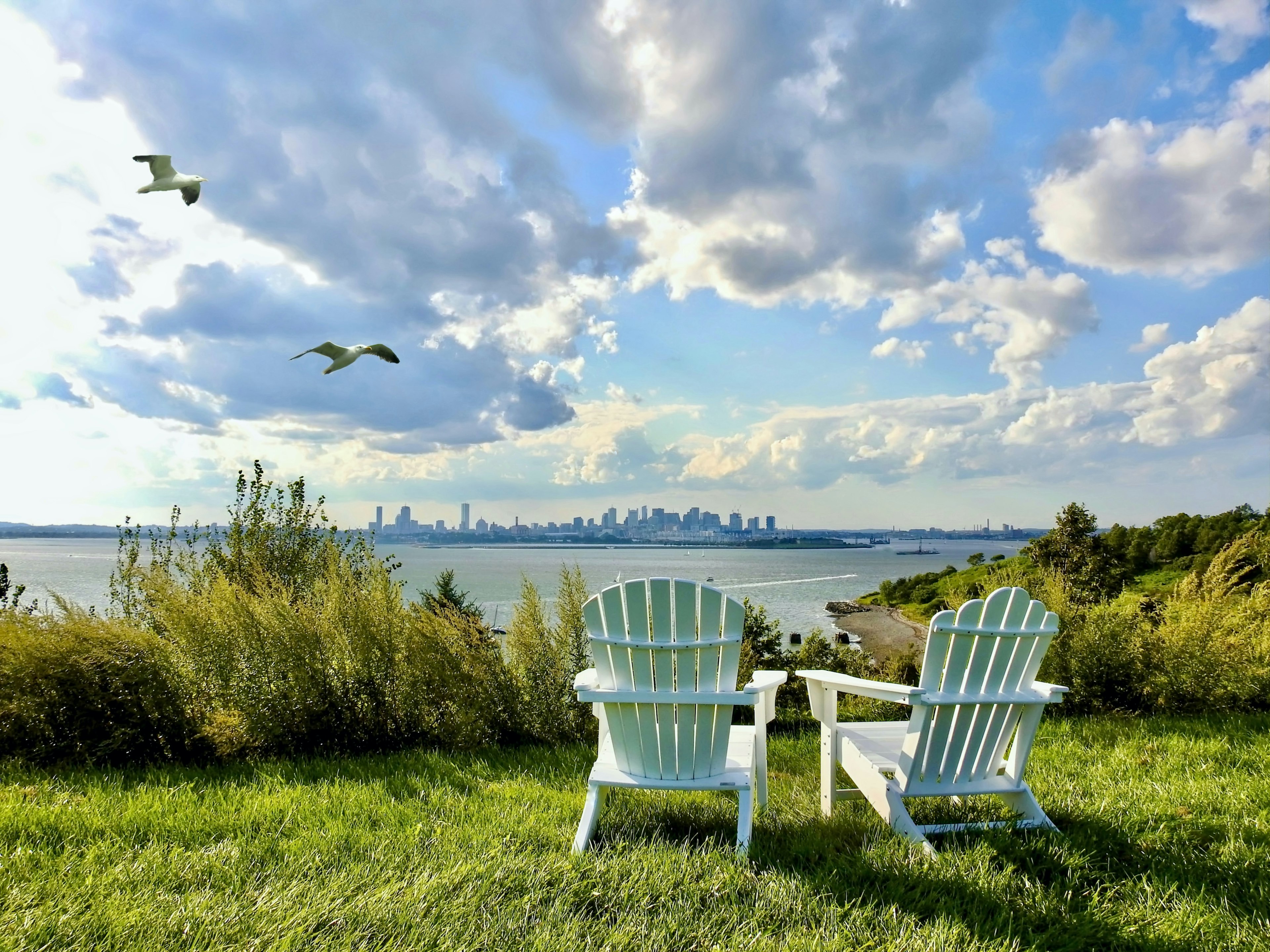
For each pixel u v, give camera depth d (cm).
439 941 208
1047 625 305
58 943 202
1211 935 222
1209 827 311
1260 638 618
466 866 254
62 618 455
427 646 512
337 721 486
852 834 310
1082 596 718
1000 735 309
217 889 244
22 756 421
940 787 304
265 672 480
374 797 350
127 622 498
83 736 430
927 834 298
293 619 493
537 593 572
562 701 538
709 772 308
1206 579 676
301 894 235
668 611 308
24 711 426
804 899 240
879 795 307
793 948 208
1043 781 390
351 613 511
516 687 534
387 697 505
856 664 1662
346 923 216
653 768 309
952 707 295
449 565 11331
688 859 270
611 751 342
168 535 719
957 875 258
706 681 309
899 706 682
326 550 594
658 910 233
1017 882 254
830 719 348
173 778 399
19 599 795
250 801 338
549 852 275
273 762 442
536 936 210
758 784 363
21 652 430
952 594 860
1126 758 446
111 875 247
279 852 274
